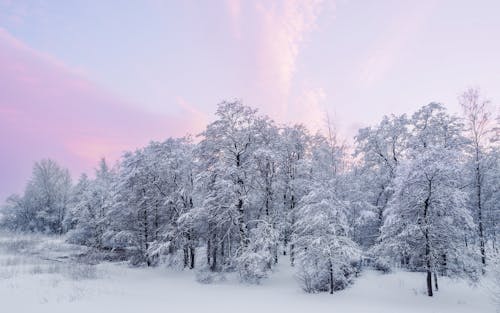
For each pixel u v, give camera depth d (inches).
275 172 1013.8
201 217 914.1
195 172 987.3
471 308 531.2
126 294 595.8
